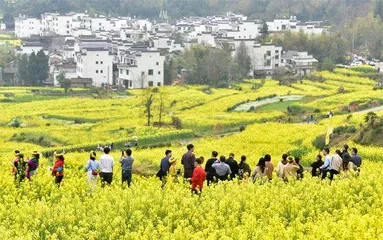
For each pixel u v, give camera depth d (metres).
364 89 150.00
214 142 79.25
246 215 29.23
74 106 136.62
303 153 67.50
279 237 26.12
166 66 188.12
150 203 32.66
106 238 28.58
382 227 26.52
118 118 117.12
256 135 81.12
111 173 40.72
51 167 47.56
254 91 155.50
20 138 95.56
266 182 36.31
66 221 30.81
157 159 60.66
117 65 193.00
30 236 27.64
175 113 123.12
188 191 34.94
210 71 179.75
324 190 33.31
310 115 109.25
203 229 28.28
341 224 26.00
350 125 80.06
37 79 196.00
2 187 41.16
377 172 40.84
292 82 173.38
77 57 197.75
